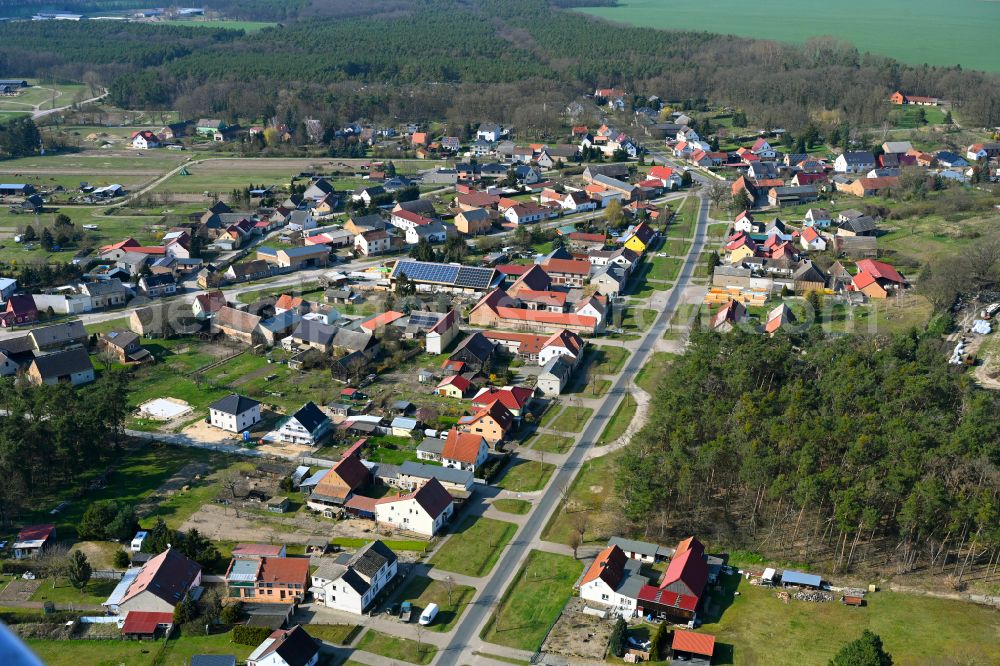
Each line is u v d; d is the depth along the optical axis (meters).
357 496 135.88
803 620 111.06
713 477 138.00
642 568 121.19
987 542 116.75
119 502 136.75
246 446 154.50
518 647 106.75
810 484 123.31
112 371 176.88
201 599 114.12
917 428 138.62
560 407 169.75
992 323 195.62
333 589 113.50
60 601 114.19
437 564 122.81
